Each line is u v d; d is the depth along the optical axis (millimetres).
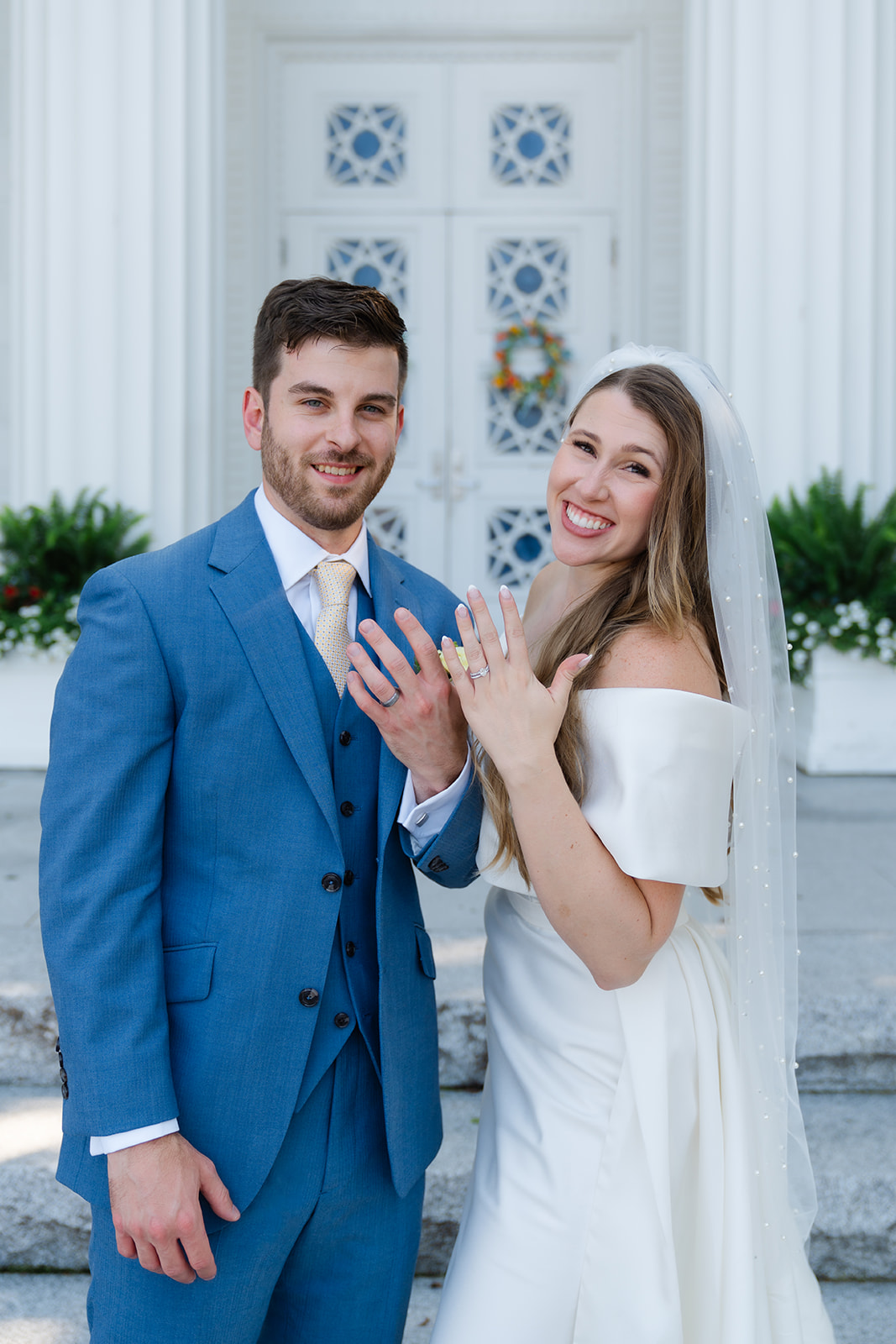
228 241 6531
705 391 1488
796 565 4996
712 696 1430
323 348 1332
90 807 1263
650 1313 1371
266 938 1315
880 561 4934
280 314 1357
